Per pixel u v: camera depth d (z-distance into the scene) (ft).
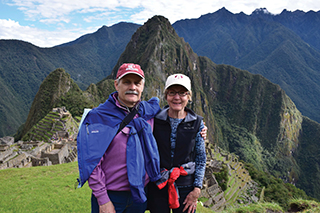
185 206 12.83
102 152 10.53
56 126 180.96
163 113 12.75
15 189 35.94
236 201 116.57
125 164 10.94
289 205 26.40
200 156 13.15
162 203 12.72
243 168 213.25
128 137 11.22
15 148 92.32
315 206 24.62
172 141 12.55
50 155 83.35
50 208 28.60
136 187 10.78
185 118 12.77
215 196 94.22
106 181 10.94
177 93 12.24
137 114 12.14
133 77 11.21
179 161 12.51
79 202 30.30
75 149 107.65
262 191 163.32
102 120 11.19
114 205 11.05
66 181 39.78
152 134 12.05
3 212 27.96
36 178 42.14
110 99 11.76
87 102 406.82
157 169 11.79
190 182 12.83
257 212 23.95
